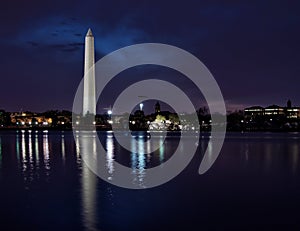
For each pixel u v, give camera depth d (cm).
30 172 4047
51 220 2109
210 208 2380
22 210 2323
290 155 6088
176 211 2303
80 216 2189
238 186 3153
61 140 11238
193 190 2972
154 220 2114
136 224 2044
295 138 13200
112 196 2722
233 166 4597
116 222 2077
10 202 2533
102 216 2194
